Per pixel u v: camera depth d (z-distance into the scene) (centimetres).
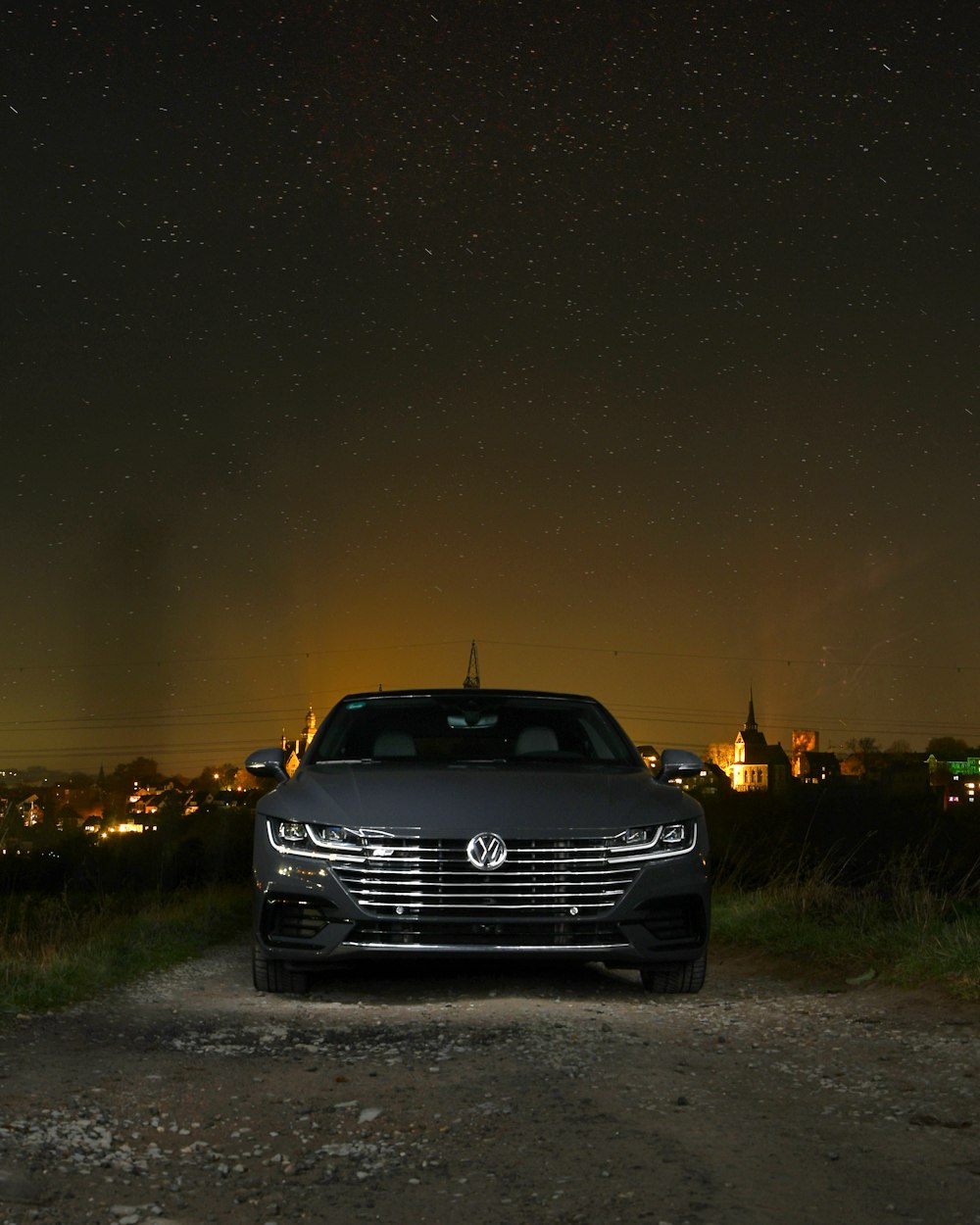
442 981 761
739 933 959
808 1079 488
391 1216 335
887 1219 331
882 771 5291
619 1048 538
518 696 849
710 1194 351
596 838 667
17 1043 550
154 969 829
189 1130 412
